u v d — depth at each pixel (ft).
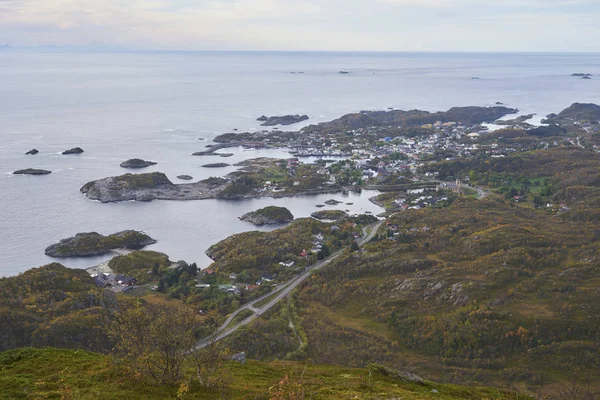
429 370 304.09
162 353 170.71
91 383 161.68
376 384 189.98
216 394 162.30
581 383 270.67
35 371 172.96
